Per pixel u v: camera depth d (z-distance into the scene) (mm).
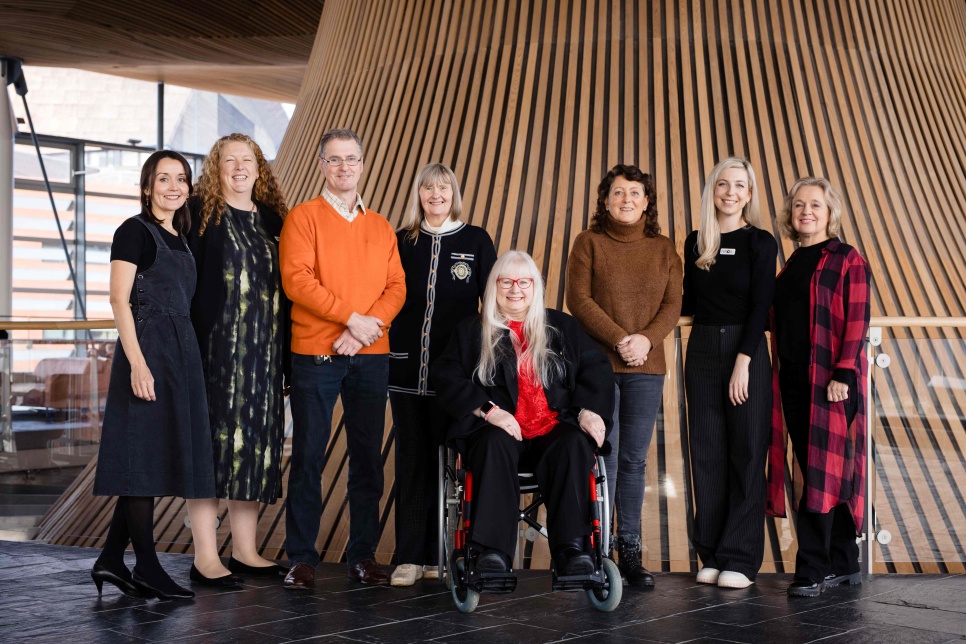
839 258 3777
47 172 16312
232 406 3746
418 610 3312
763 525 3850
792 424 3879
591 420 3369
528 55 5641
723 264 3879
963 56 6340
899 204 5457
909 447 4230
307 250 3752
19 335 5840
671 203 5297
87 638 2906
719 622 3148
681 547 4152
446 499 3486
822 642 2879
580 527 3166
